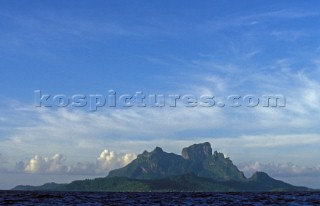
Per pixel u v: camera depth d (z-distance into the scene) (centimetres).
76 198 14612
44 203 10694
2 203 10231
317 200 12338
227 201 12225
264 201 12038
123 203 11325
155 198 15312
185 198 15000
